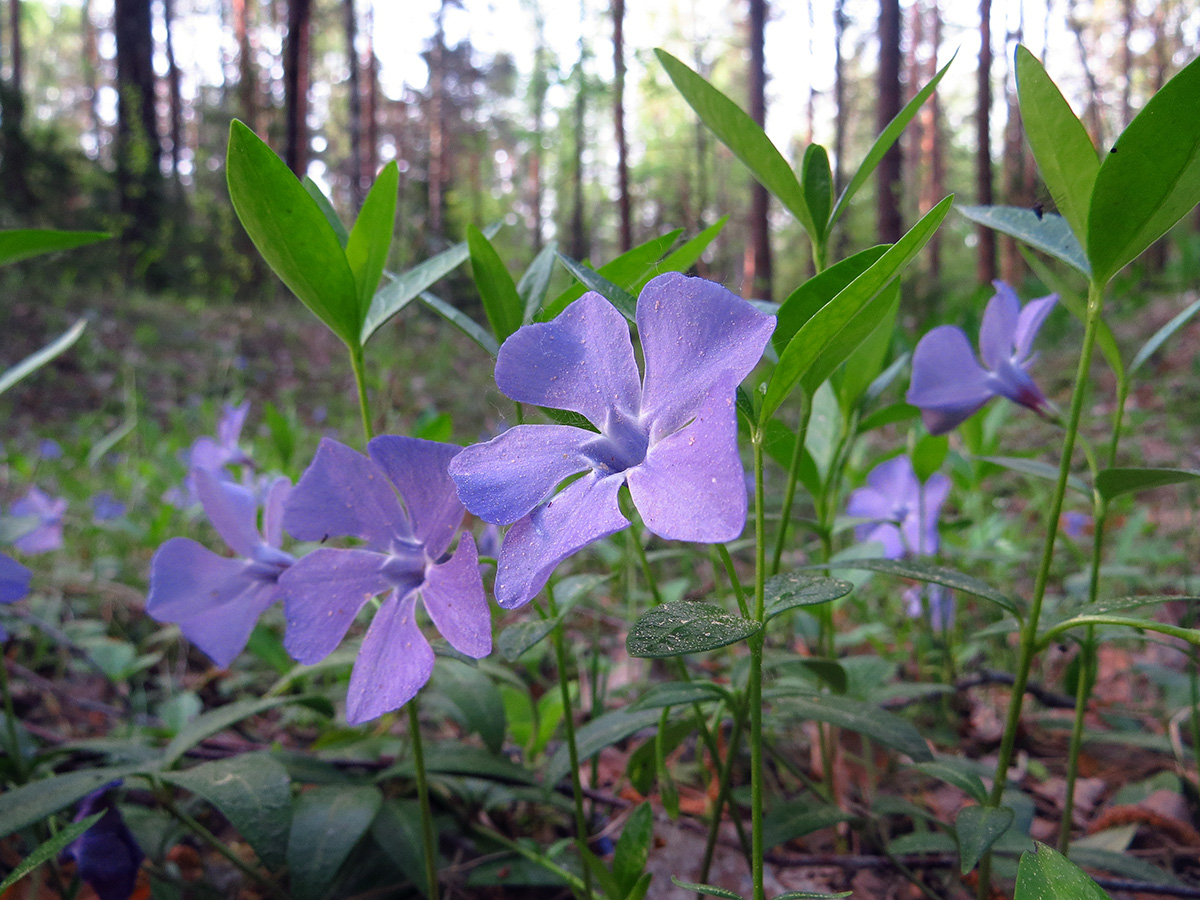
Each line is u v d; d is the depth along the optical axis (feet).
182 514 1.10
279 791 0.37
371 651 0.29
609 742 0.41
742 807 0.56
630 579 0.77
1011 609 0.35
